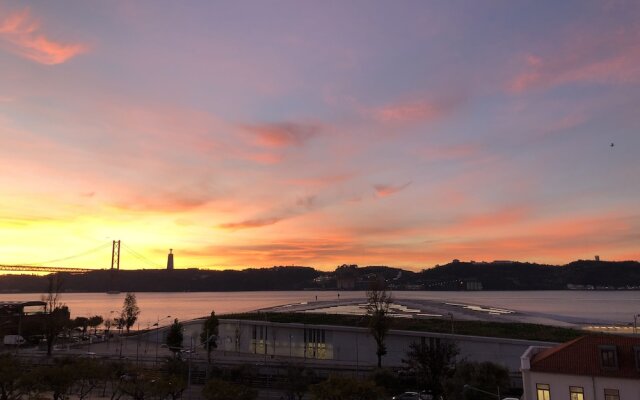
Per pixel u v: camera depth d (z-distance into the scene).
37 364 102.62
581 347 59.81
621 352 56.91
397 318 154.12
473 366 76.31
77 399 88.12
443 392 76.94
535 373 58.97
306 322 144.50
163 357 125.12
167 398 87.81
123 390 80.31
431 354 84.06
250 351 145.50
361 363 119.75
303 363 111.19
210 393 72.31
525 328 130.25
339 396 64.44
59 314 167.25
